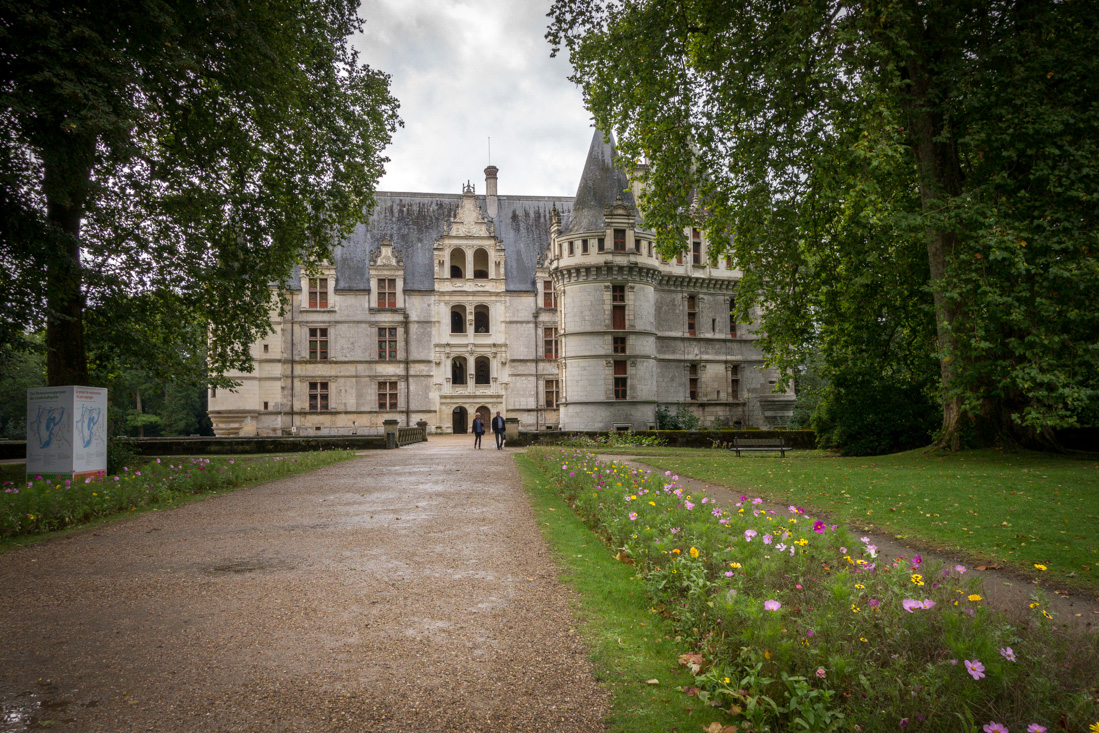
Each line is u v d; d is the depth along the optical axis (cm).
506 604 627
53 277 1445
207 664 497
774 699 397
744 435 3400
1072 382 1548
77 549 904
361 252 5919
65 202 1283
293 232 2177
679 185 2377
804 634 424
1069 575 729
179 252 1975
